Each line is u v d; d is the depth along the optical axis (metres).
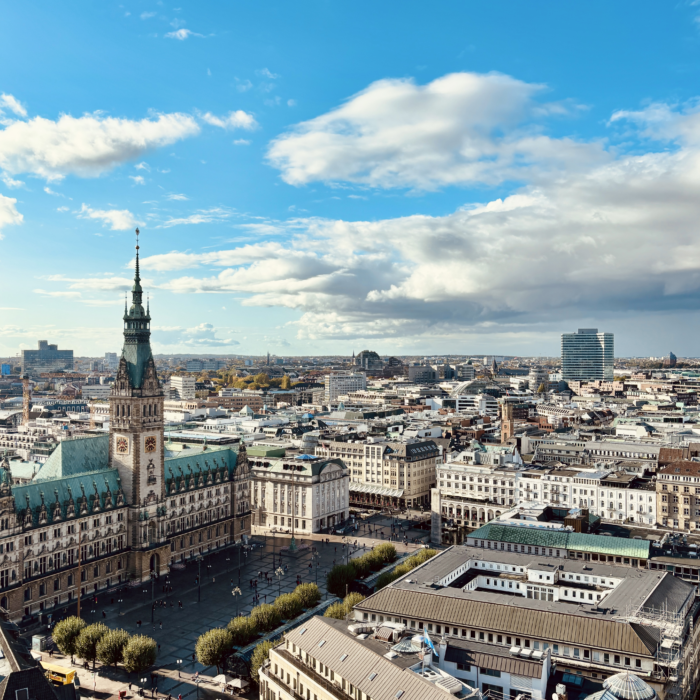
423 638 116.44
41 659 160.50
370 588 198.25
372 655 110.50
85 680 151.12
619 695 101.94
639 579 156.62
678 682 119.00
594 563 172.25
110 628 180.62
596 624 127.69
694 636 144.75
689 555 185.62
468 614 137.00
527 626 130.88
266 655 143.12
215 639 151.50
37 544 193.38
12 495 187.88
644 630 126.69
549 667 118.88
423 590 148.50
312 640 121.88
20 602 186.88
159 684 149.38
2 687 103.12
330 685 111.69
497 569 174.75
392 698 99.38
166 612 192.75
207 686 148.50
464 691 100.75
